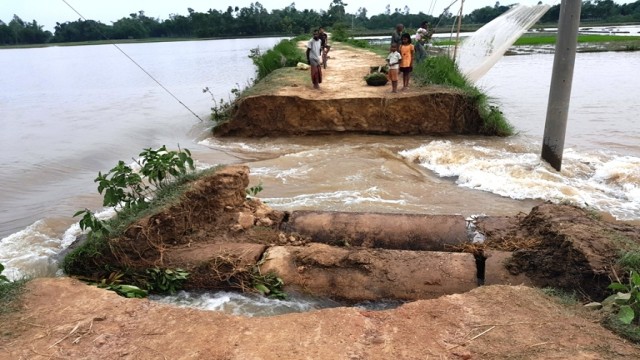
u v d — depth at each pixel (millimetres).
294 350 3062
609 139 10961
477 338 3086
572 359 2805
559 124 8633
